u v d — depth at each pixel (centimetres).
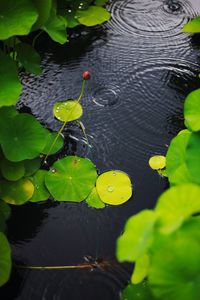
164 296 211
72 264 291
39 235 298
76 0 380
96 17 378
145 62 364
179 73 359
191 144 265
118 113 340
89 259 292
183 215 219
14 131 296
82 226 301
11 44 316
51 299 282
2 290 284
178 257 211
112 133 332
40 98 344
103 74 357
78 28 377
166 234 211
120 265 290
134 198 309
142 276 233
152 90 351
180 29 382
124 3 396
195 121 273
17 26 283
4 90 286
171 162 282
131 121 337
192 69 361
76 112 331
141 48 371
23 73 354
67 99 344
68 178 304
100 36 376
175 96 348
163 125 336
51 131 330
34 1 295
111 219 303
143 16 389
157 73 359
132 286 271
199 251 211
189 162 262
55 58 363
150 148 327
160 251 212
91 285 285
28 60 312
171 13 391
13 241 296
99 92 348
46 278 287
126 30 380
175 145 284
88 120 336
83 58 364
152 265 212
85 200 306
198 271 210
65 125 333
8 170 301
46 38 370
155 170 319
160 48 371
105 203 305
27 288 284
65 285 285
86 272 288
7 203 301
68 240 297
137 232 214
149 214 220
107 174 310
